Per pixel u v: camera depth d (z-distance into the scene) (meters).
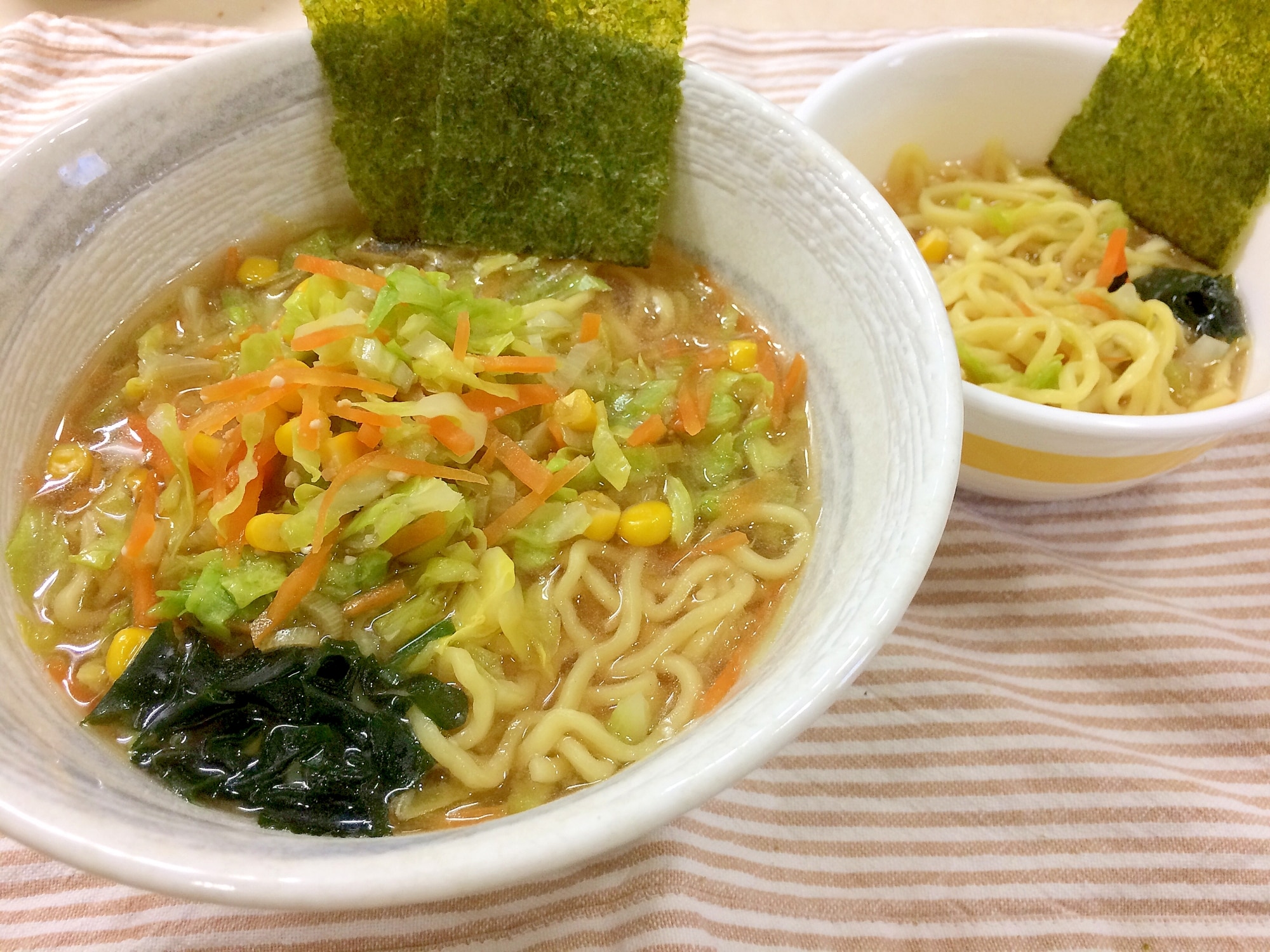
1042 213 0.32
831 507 0.22
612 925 0.21
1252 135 0.28
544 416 0.23
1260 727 0.25
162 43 0.37
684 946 0.21
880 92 0.31
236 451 0.21
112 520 0.22
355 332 0.22
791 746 0.24
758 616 0.22
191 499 0.21
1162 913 0.22
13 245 0.22
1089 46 0.31
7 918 0.21
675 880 0.22
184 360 0.24
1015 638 0.26
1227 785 0.24
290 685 0.20
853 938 0.22
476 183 0.25
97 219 0.23
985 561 0.27
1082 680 0.26
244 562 0.21
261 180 0.26
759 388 0.25
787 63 0.37
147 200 0.24
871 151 0.33
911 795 0.24
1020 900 0.22
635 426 0.24
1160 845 0.23
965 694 0.25
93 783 0.17
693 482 0.24
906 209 0.34
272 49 0.24
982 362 0.29
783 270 0.25
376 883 0.14
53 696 0.20
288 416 0.22
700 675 0.21
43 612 0.21
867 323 0.22
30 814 0.15
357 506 0.21
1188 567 0.28
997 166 0.34
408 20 0.24
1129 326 0.29
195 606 0.20
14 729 0.17
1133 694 0.25
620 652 0.22
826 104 0.30
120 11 0.39
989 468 0.27
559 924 0.21
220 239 0.26
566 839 0.15
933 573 0.27
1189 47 0.29
